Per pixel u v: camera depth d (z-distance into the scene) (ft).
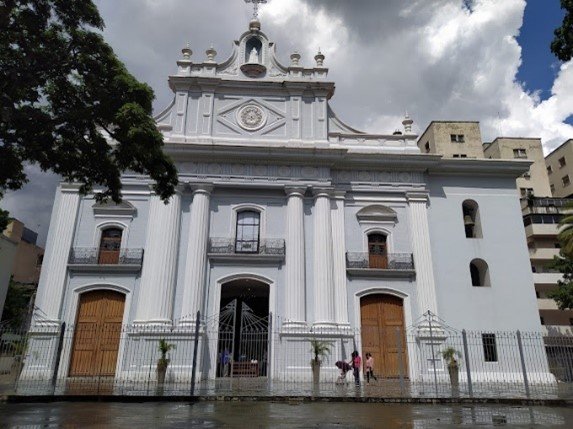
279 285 72.84
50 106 40.57
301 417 31.22
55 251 72.43
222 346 71.05
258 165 77.30
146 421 28.02
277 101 82.64
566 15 35.29
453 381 61.36
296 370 67.21
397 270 74.69
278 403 40.91
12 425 25.73
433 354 66.59
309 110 82.23
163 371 61.77
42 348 67.31
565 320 121.80
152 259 72.23
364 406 39.32
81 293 71.67
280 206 77.56
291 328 69.00
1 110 35.86
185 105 80.18
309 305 71.87
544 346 71.87
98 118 41.06
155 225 74.18
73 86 40.27
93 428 24.80
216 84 81.25
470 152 128.06
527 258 77.87
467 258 77.30
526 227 128.98
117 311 71.26
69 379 63.62
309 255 74.49
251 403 40.57
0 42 36.81
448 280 75.66
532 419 31.63
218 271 73.05
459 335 72.43
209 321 70.08
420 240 76.64
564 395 47.70
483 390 54.39
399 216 78.84
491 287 75.77
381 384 61.41
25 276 149.69
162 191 44.75
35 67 37.91
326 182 77.00
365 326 72.90
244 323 73.26
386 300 74.64
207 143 76.74
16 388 49.21
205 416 30.91
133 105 39.24
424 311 72.90
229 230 75.61
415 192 79.20
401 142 82.84
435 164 80.12
